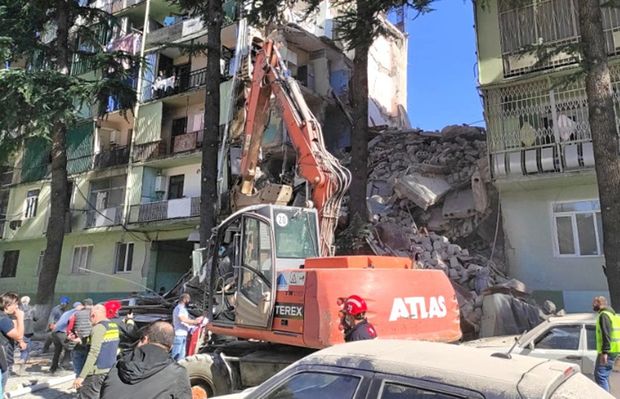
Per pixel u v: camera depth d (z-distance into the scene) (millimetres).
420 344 3062
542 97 14328
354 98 13703
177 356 8531
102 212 24047
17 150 16891
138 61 18750
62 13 18078
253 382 6445
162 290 21344
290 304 6117
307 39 24109
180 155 22266
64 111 15109
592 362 6492
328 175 7902
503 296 10820
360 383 2609
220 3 15047
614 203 8867
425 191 15188
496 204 15109
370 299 5734
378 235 13062
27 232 27391
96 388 5754
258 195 9156
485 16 15570
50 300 15719
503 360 2678
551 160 13469
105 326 6031
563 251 13867
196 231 20594
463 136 18594
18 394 8188
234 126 11578
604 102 9266
